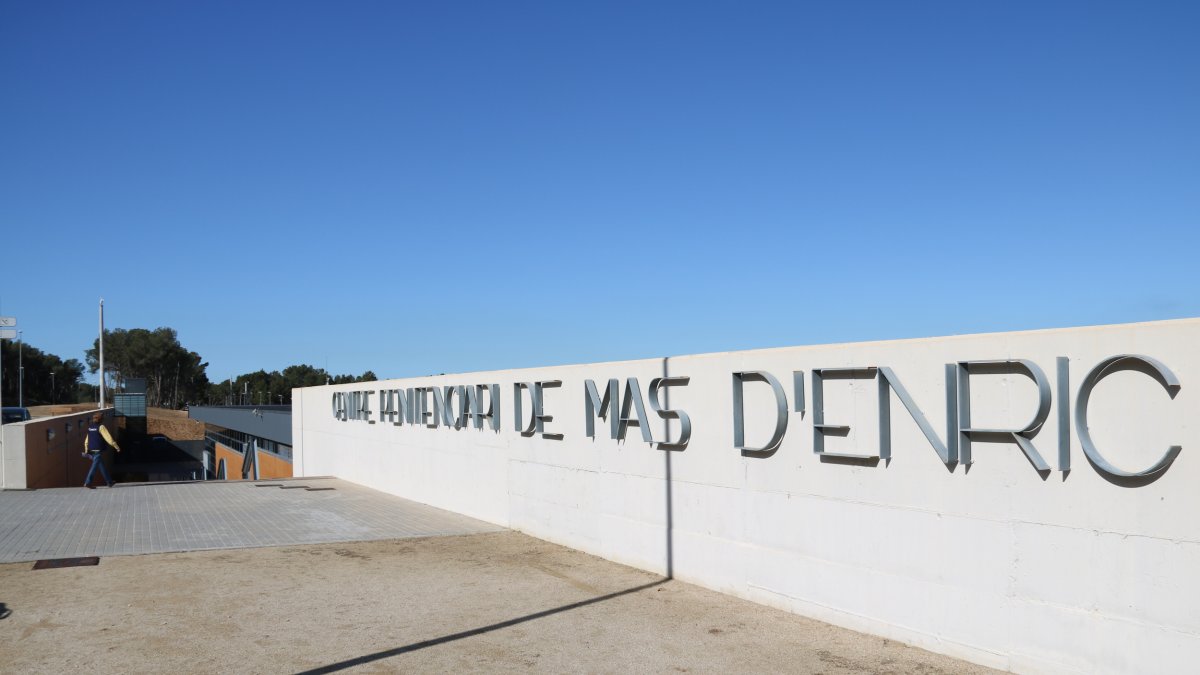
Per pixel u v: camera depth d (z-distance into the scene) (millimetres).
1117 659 5773
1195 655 5391
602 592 9453
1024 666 6328
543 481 13203
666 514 10305
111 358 130250
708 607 8727
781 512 8555
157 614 8391
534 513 13477
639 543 10797
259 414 36875
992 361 6551
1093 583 5930
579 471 12164
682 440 9867
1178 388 5492
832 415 8008
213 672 6590
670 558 10219
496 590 9570
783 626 7938
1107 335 5875
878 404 7371
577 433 12211
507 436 14414
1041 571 6238
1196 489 5410
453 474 16641
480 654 7109
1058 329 6176
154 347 130375
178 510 16672
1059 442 6066
